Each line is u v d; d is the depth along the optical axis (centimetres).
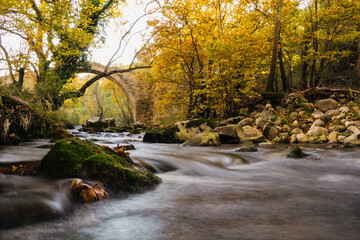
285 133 966
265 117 1166
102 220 235
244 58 1215
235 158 590
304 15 1573
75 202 270
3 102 699
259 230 211
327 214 253
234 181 410
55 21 1248
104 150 375
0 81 887
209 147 816
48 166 314
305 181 412
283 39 1487
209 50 1186
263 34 1420
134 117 3103
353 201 298
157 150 696
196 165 500
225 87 1234
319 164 546
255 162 579
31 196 246
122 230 212
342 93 1313
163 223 228
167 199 302
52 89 1135
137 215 248
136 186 329
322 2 1662
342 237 197
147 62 1602
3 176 299
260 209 267
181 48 1452
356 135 800
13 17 963
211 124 1030
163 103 1586
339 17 1389
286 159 593
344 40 1766
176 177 421
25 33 1023
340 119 962
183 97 1561
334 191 345
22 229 208
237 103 1438
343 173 473
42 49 1267
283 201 296
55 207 240
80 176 310
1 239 190
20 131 737
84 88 1850
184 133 1003
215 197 311
